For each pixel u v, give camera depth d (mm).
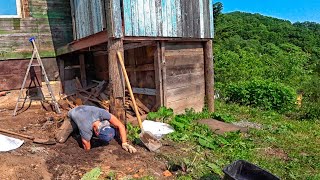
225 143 5727
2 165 4105
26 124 6438
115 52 5922
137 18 6258
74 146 5113
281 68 18625
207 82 8648
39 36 8625
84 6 7078
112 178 4059
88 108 5098
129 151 4957
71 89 9328
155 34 6676
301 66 22250
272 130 7289
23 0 8320
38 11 8578
